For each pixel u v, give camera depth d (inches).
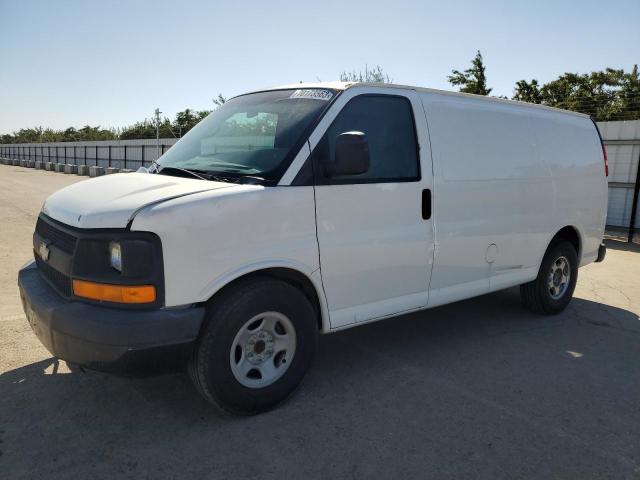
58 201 132.2
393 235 150.8
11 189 760.3
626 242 429.7
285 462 112.2
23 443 116.1
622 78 1071.6
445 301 170.7
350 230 141.1
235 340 122.5
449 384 152.8
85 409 131.2
